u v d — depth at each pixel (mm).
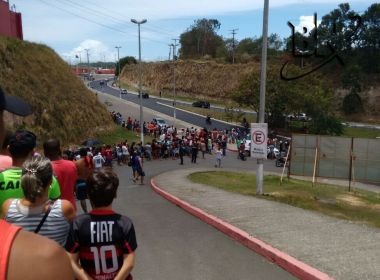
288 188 20781
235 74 111562
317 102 62281
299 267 6746
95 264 3535
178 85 122625
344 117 94875
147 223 11359
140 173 23125
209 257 7914
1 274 1021
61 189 4980
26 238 1091
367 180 22016
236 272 7035
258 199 14367
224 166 36094
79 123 42594
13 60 38562
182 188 18750
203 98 115625
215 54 156125
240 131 60281
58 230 3500
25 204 3479
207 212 11875
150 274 7000
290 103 62250
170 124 67438
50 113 38344
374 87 99688
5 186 3625
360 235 8852
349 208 15172
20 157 3846
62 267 1104
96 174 3604
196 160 39406
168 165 34781
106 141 45344
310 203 14977
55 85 42531
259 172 16828
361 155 22078
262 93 16969
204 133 47031
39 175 3451
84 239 3525
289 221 10328
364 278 6219
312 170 23016
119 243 3580
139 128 54531
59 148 5223
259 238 8648
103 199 3574
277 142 48031
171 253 8227
